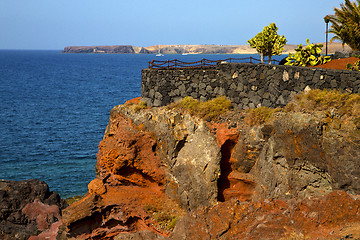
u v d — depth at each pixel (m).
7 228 27.98
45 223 28.98
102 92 124.69
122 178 26.89
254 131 24.53
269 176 23.41
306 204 17.81
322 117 21.30
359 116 20.39
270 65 25.67
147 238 18.00
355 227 15.91
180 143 25.58
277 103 25.39
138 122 27.80
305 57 28.34
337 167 20.16
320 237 15.92
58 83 155.50
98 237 25.42
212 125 26.02
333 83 23.11
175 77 29.08
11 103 98.44
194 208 24.28
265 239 16.62
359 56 25.59
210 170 24.03
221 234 17.50
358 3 31.12
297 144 21.94
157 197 26.02
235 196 24.69
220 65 27.75
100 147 28.16
